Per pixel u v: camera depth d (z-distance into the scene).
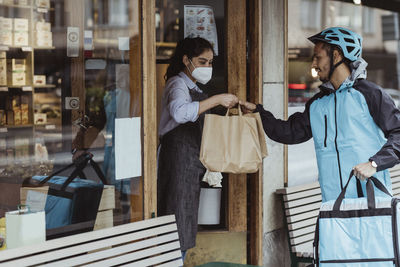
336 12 6.81
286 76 5.54
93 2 4.56
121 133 4.31
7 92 4.54
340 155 3.88
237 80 5.19
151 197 4.35
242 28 5.18
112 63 4.43
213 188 5.23
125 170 4.27
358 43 3.88
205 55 4.81
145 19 4.27
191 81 4.86
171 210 4.74
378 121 3.78
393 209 3.56
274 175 5.45
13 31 4.62
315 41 4.02
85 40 4.57
